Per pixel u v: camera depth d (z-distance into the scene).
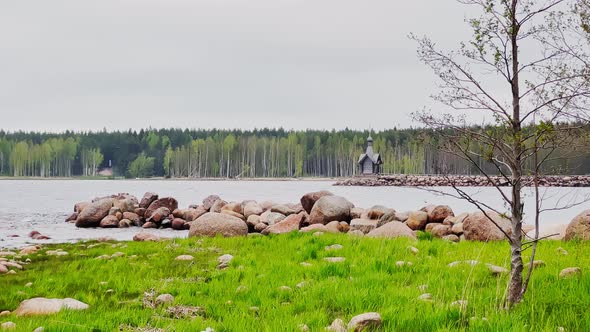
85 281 11.62
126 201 37.88
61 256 16.75
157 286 10.68
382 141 186.25
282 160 195.50
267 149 199.00
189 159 198.00
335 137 197.75
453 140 7.30
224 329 7.32
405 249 14.40
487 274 10.46
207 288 10.24
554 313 7.21
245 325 7.37
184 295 9.68
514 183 7.29
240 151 195.12
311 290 9.45
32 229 31.16
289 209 30.48
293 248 16.11
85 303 9.30
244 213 32.12
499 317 6.75
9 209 47.53
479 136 7.25
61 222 36.28
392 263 11.80
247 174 196.38
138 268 13.29
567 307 7.39
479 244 15.92
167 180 187.00
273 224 28.45
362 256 13.20
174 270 12.99
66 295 10.26
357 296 8.60
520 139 7.06
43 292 10.44
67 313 8.12
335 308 8.54
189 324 7.45
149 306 9.06
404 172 166.88
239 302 8.99
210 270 12.83
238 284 10.63
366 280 9.99
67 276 12.16
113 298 9.80
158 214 35.25
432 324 6.91
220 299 9.40
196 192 88.88
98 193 84.50
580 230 15.84
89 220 34.09
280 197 71.00
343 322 7.20
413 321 7.13
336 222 24.11
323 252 14.24
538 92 7.25
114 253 16.56
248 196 74.06
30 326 7.18
